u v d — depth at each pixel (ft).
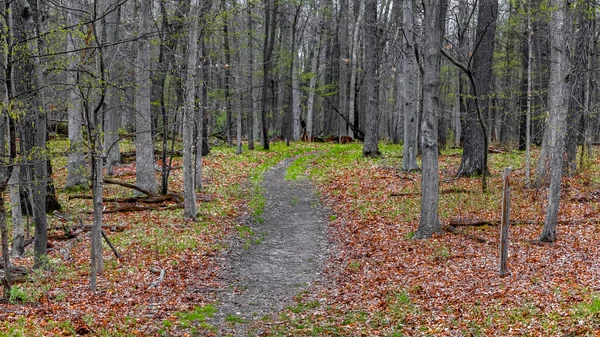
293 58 134.00
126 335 27.12
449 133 146.30
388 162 86.99
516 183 63.52
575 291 29.60
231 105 105.60
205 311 32.60
